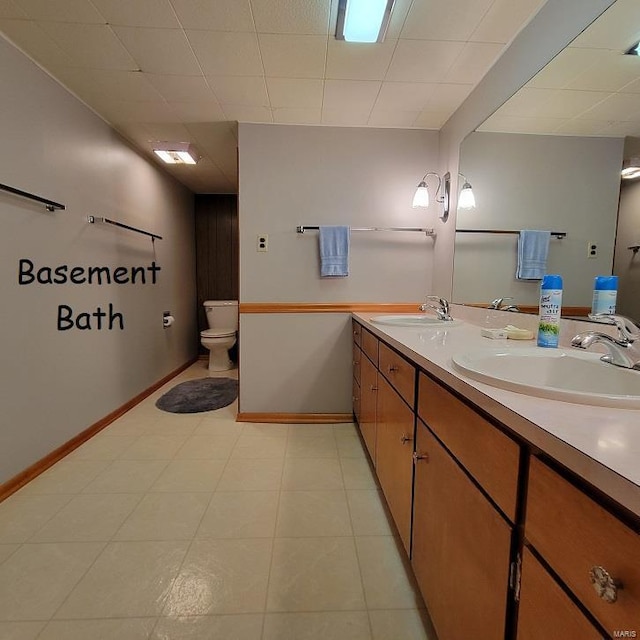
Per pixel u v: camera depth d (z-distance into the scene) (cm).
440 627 89
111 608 106
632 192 102
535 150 140
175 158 286
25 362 169
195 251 428
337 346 253
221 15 140
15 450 164
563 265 130
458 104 206
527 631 56
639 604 37
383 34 144
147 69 176
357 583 116
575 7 119
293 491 167
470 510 75
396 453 131
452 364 90
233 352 441
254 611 105
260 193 240
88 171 216
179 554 127
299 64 171
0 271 154
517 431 57
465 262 200
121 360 259
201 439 222
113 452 203
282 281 247
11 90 159
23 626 100
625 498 37
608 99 110
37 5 136
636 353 90
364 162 242
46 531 138
